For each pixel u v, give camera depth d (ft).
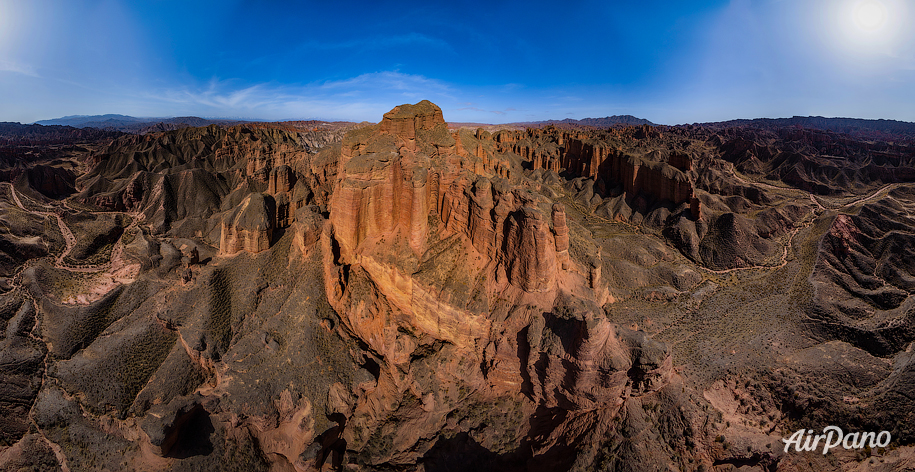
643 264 239.71
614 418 121.19
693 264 255.70
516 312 136.67
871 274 223.10
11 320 178.50
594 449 118.32
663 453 114.62
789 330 178.81
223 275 179.83
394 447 132.46
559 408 131.23
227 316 165.37
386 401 141.59
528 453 128.67
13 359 156.15
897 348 164.66
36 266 212.23
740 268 246.06
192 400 132.16
